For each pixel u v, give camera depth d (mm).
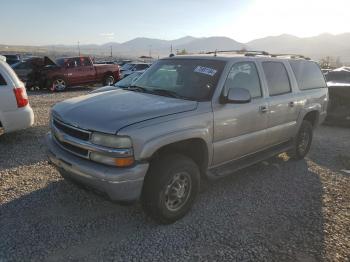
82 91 18750
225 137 4500
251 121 4883
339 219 4316
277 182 5473
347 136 9039
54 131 4207
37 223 3908
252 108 4867
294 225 4117
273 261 3418
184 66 4922
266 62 5418
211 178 4430
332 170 6176
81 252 3422
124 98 4273
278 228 4031
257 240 3762
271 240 3775
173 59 5234
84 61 19281
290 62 6078
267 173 5875
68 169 3834
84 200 4500
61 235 3693
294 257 3494
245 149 4957
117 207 4348
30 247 3459
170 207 3930
